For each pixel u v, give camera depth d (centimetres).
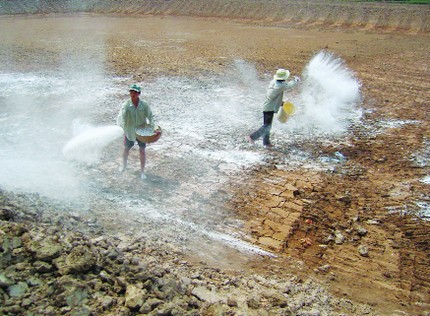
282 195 742
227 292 488
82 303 404
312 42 2245
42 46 1998
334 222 679
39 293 403
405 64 1741
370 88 1396
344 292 528
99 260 468
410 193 765
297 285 525
